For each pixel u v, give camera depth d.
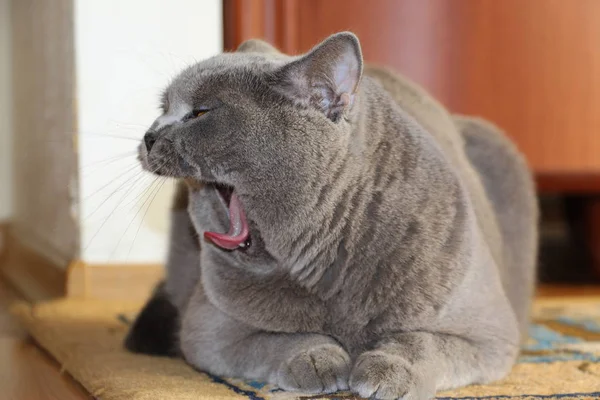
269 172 0.79
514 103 1.35
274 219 0.79
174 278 0.96
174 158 0.80
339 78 0.79
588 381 0.83
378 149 0.80
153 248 1.25
